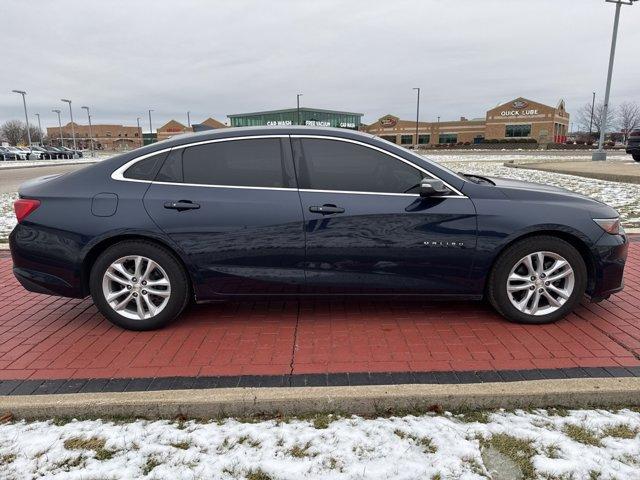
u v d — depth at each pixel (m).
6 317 4.39
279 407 2.83
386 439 2.58
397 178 3.88
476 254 3.82
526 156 38.59
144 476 2.35
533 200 3.88
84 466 2.42
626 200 10.36
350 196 3.81
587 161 25.62
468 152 54.00
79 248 3.83
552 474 2.31
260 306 4.54
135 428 2.72
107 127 117.44
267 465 2.40
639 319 4.06
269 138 3.94
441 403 2.84
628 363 3.30
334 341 3.75
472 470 2.34
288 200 3.80
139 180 3.89
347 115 88.31
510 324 3.99
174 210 3.80
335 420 2.78
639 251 6.26
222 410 2.83
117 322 3.97
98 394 2.91
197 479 2.32
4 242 7.36
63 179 3.98
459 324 4.02
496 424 2.68
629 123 76.81
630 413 2.78
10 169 32.34
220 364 3.42
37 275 3.93
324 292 3.92
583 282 3.88
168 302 3.92
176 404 2.81
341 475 2.32
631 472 2.30
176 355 3.57
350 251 3.81
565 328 3.90
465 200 3.82
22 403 2.84
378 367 3.33
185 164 3.92
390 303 4.55
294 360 3.45
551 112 68.81
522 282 3.92
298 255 3.83
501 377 3.15
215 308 4.51
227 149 3.94
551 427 2.66
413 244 3.80
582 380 2.95
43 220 3.85
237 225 3.79
